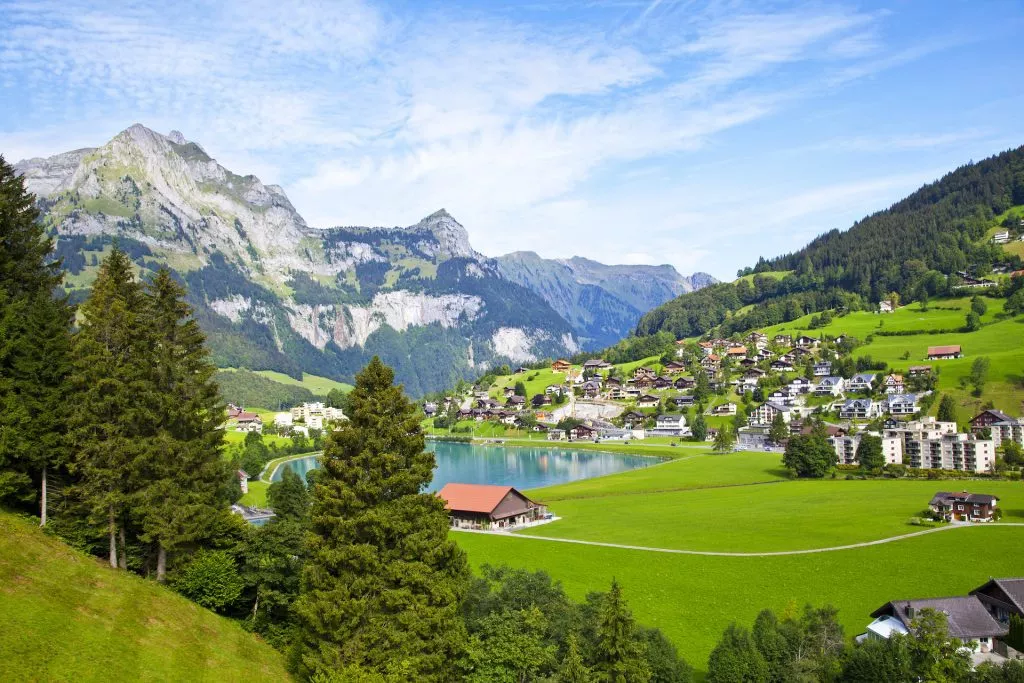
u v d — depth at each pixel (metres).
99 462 67.31
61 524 66.38
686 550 115.19
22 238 74.00
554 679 58.97
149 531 66.44
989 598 80.94
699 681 69.12
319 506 61.66
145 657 50.25
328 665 55.81
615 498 173.00
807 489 172.38
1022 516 130.25
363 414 62.09
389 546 61.16
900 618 74.31
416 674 55.66
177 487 69.81
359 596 58.50
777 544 116.81
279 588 68.44
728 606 89.75
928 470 184.00
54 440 67.12
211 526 72.12
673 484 189.12
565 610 66.88
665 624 84.69
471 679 60.12
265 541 71.31
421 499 62.66
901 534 119.75
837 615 84.12
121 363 71.25
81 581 55.19
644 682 59.41
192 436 75.56
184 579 65.75
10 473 63.06
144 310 77.38
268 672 57.31
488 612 66.19
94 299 73.06
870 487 170.75
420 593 59.16
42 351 69.31
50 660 44.84
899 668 62.69
